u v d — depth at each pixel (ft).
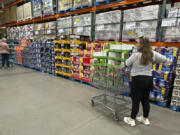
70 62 16.61
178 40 9.78
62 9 17.74
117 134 7.13
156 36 10.77
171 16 9.71
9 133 7.06
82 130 7.40
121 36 13.16
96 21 14.69
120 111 9.61
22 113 9.05
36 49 21.47
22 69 23.59
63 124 7.93
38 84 15.34
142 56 6.80
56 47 17.84
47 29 20.30
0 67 24.88
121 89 8.59
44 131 7.27
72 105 10.36
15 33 27.55
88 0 14.76
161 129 7.63
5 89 13.56
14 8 25.88
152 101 11.10
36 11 20.86
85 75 15.24
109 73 8.72
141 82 7.11
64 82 16.25
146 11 10.93
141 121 8.32
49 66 19.89
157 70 10.02
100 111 9.55
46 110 9.52
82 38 16.34
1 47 23.50
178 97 9.30
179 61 8.97
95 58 9.53
